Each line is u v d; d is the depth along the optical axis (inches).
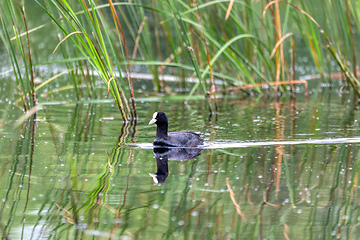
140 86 935.0
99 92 863.7
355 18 752.3
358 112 665.6
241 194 364.5
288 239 296.7
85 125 602.9
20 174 403.5
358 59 1051.9
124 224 315.3
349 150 475.5
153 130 581.3
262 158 452.8
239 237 297.7
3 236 296.5
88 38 551.8
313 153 466.6
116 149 490.3
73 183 384.5
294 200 354.9
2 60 1050.1
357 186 380.5
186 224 315.0
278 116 647.8
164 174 408.2
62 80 981.2
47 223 315.6
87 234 302.8
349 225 316.2
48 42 1163.9
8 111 682.2
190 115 666.8
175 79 903.7
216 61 833.5
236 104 752.3
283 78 836.0
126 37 1234.6
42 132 558.3
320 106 719.1
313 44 901.2
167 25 820.6
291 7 803.4
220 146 500.4
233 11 734.5
